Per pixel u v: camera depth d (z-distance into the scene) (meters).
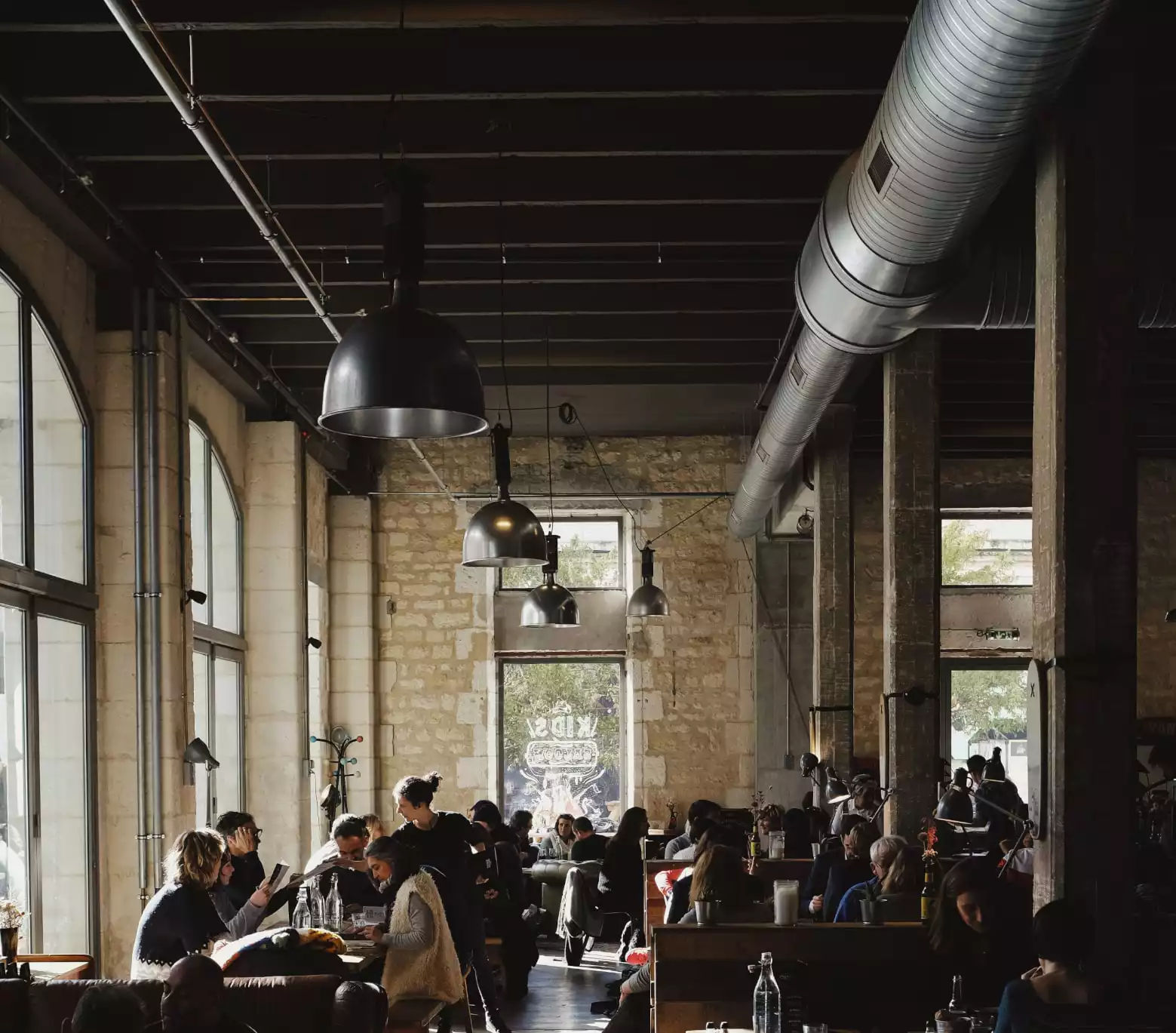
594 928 8.76
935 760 7.18
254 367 9.20
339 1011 4.10
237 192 5.54
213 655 8.90
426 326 3.43
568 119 5.79
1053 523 3.85
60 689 6.51
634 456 12.82
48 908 6.22
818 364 6.32
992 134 3.42
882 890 4.98
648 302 8.29
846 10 4.70
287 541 9.96
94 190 6.13
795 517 11.55
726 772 12.59
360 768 12.34
